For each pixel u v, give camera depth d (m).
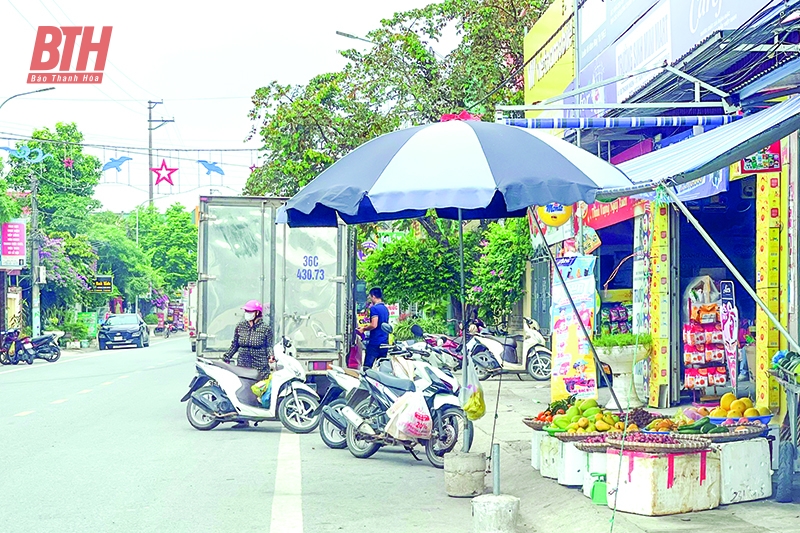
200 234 15.19
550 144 7.46
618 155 16.72
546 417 9.25
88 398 18.83
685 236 15.66
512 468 10.27
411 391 10.76
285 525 7.68
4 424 14.48
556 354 11.41
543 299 23.83
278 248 15.30
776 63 10.15
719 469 7.76
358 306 18.03
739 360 14.50
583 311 11.35
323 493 9.07
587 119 10.49
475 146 7.20
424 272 27.70
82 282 49.31
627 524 7.14
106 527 7.60
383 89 29.62
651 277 14.57
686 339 14.21
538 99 20.00
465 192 6.82
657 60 12.66
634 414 8.87
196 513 8.13
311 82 31.00
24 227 39.66
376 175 7.12
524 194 6.82
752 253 15.68
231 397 13.50
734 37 9.58
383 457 11.41
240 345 14.23
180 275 86.44
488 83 27.89
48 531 7.46
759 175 11.63
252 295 15.26
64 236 52.19
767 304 11.51
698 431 8.05
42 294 49.44
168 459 11.07
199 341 15.09
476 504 7.19
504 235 24.91
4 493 9.00
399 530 7.53
